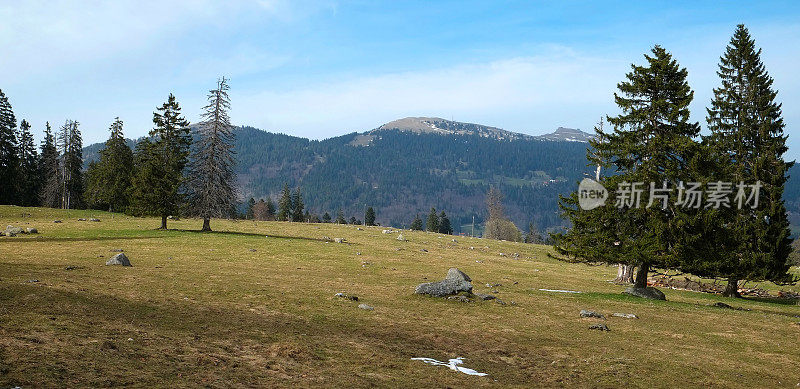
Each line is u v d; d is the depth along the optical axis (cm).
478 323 2005
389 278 3462
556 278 4562
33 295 1560
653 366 1473
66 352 1037
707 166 3353
